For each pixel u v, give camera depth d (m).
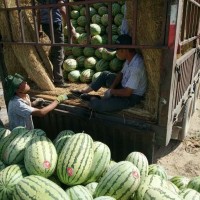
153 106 4.04
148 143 4.03
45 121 5.16
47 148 2.88
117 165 2.76
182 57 4.07
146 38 3.65
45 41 6.03
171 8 3.25
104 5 8.05
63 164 2.78
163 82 3.65
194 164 5.10
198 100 7.50
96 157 3.04
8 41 5.16
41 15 5.69
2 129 3.79
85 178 2.86
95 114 4.44
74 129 4.80
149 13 3.50
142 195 2.60
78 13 8.24
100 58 6.99
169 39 3.39
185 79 4.69
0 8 4.92
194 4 4.38
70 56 7.21
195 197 2.67
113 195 2.65
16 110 4.48
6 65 5.52
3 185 2.67
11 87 4.49
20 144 3.16
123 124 4.16
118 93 4.31
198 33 5.37
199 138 5.90
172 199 2.31
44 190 2.27
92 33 7.41
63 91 5.49
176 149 5.57
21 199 2.28
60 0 5.47
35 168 2.72
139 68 4.18
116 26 7.66
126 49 4.23
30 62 5.20
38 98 5.11
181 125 5.39
